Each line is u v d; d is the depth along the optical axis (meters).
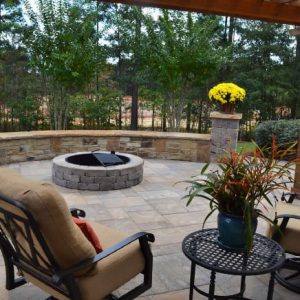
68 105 8.89
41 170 5.46
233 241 2.01
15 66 9.75
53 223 1.50
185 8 3.55
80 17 8.22
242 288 2.27
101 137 6.44
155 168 5.90
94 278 1.74
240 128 10.98
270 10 3.88
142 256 2.02
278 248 2.10
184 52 8.13
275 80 10.49
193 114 11.05
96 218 3.62
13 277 2.10
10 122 9.98
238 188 1.92
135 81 9.71
